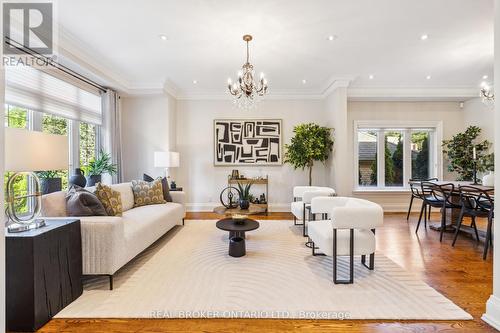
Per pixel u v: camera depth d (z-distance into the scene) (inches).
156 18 107.8
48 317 68.4
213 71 172.7
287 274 95.5
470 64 160.7
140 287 85.8
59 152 73.9
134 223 108.5
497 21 65.6
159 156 189.0
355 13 104.5
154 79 188.9
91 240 83.3
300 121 221.3
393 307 74.3
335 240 87.9
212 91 218.1
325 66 162.9
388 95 205.3
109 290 83.7
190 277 92.9
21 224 72.6
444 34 122.3
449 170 210.2
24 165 64.2
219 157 221.6
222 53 143.0
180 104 222.4
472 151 195.3
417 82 196.2
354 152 222.5
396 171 226.8
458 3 98.0
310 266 102.7
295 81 193.6
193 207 222.5
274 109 222.2
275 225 169.2
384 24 113.0
